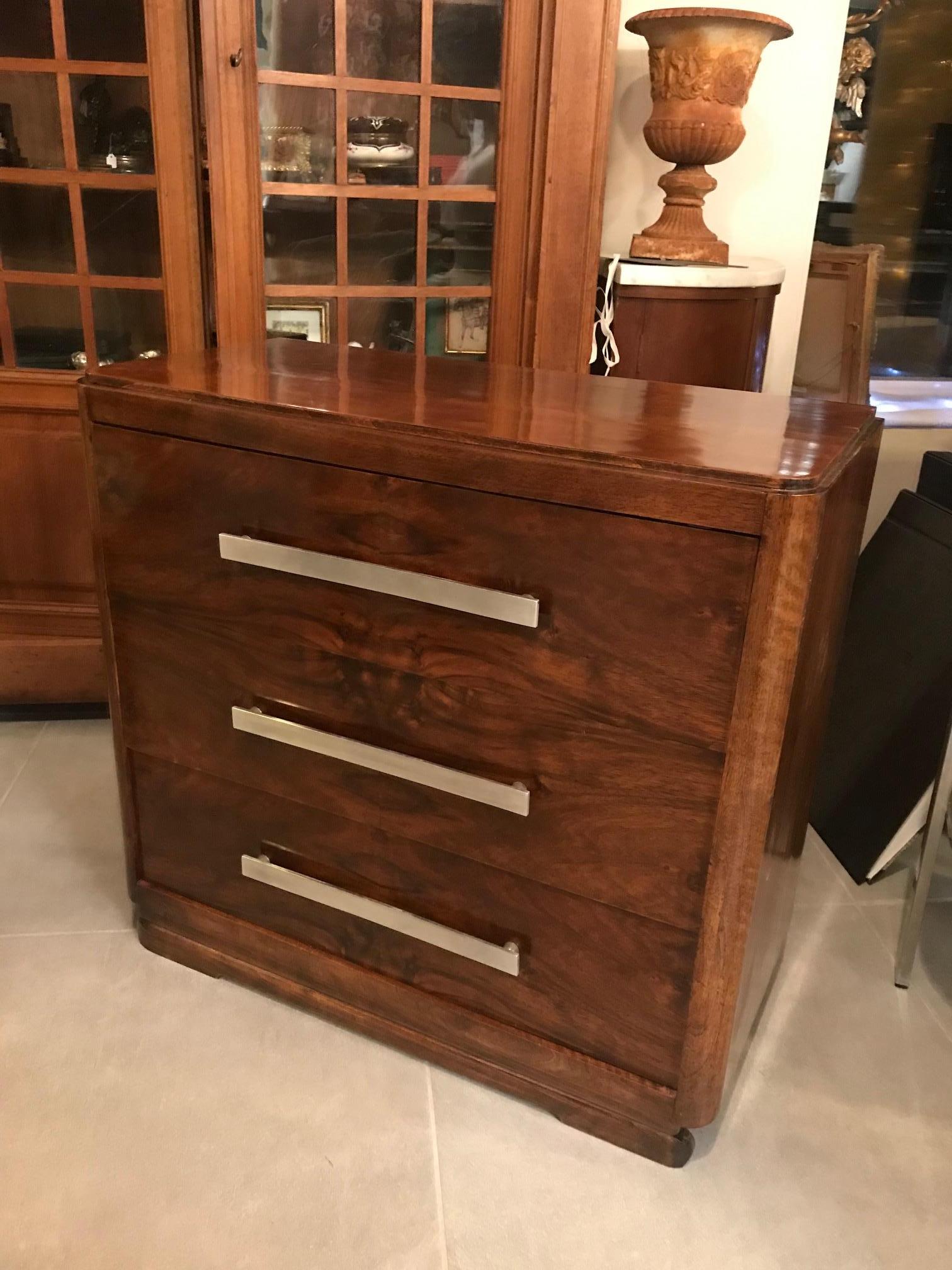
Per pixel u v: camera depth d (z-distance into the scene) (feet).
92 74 5.64
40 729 6.63
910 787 5.05
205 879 4.44
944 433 6.98
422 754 3.66
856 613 5.85
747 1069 4.21
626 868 3.41
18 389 6.13
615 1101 3.78
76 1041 4.21
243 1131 3.84
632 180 6.60
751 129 6.52
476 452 3.12
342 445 3.33
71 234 5.98
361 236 5.88
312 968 4.28
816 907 5.21
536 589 3.19
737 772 3.09
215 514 3.70
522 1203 3.62
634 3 6.25
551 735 3.36
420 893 3.92
